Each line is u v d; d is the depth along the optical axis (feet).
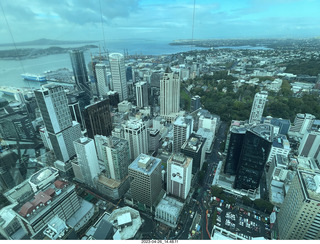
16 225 599.98
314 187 464.24
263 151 624.18
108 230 452.35
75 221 605.31
